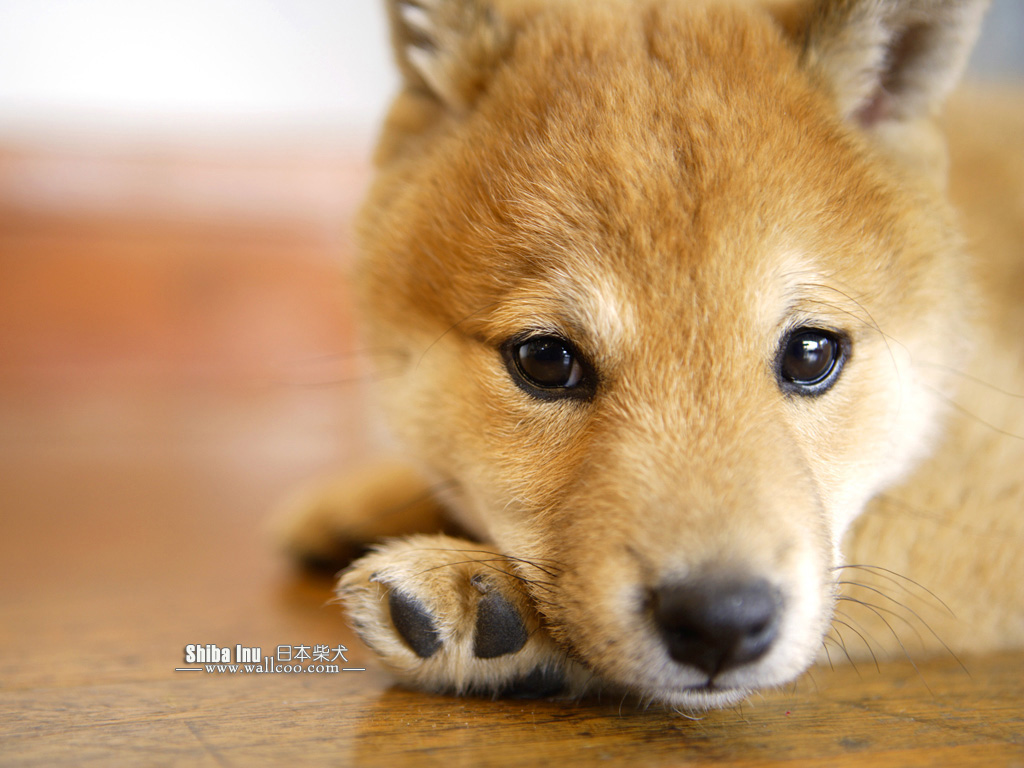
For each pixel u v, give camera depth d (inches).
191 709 9.2
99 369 33.2
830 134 10.6
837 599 9.8
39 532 17.4
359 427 31.6
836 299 10.0
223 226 34.1
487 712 9.2
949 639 10.9
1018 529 11.0
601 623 8.9
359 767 8.0
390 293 11.4
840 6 10.9
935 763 8.1
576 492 9.5
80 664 10.4
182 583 13.7
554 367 10.1
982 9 11.1
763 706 9.3
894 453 10.9
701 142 10.0
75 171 32.4
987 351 12.7
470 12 11.5
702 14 11.4
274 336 34.8
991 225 14.2
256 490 22.0
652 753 8.3
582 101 10.5
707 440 9.2
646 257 9.7
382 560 9.7
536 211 10.1
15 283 32.2
